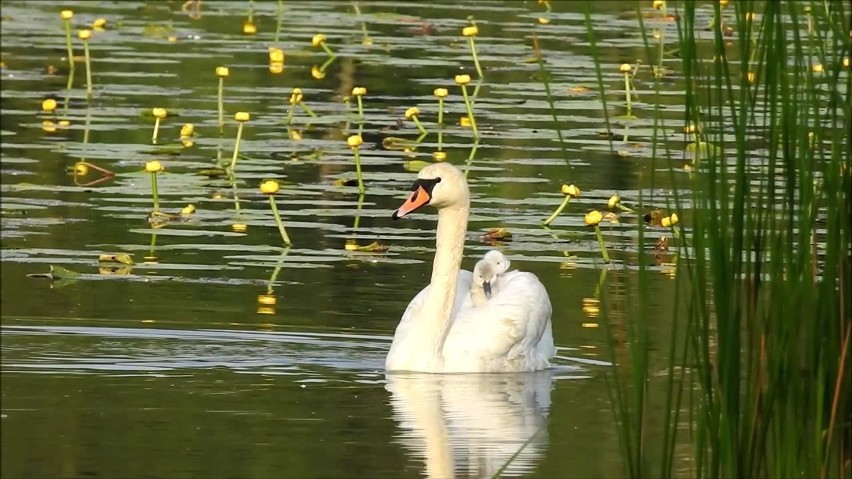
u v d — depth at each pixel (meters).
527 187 20.30
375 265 17.06
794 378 8.68
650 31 31.97
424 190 14.58
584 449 11.64
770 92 8.54
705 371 8.89
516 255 17.42
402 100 26.19
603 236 18.19
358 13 34.00
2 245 17.45
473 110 25.36
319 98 26.39
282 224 18.58
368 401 13.02
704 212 8.70
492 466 11.24
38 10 34.97
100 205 19.41
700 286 8.80
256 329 14.73
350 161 21.88
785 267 8.71
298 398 12.99
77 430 11.89
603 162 21.61
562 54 29.70
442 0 36.72
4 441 11.64
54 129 23.67
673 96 26.30
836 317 8.59
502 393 13.41
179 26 33.09
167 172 21.12
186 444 11.61
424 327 14.19
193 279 16.36
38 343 14.17
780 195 8.79
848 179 8.48
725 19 29.78
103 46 30.75
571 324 15.11
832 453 8.66
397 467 11.20
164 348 14.18
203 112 25.03
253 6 36.00
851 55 8.45
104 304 15.35
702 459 9.05
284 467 11.16
